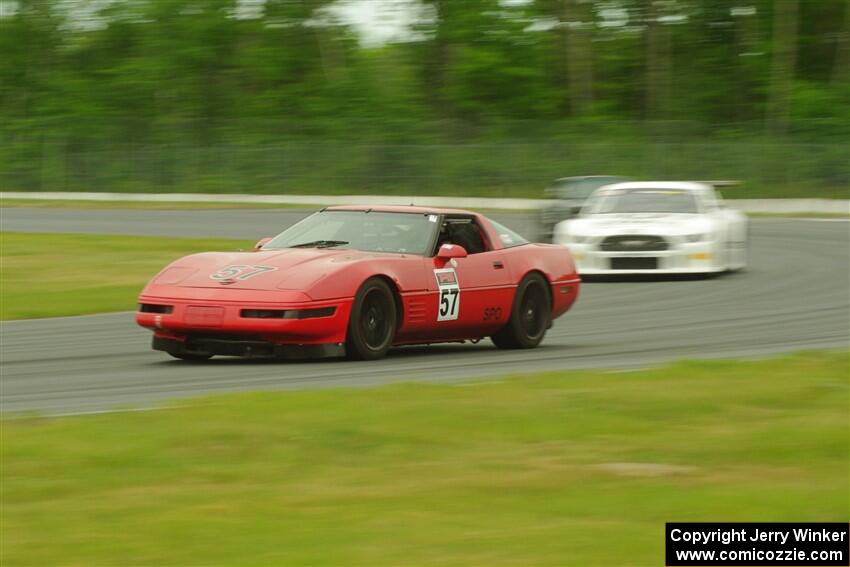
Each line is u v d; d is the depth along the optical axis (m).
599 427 19.42
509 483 15.79
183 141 178.50
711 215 56.12
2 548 12.75
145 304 28.27
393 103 183.62
